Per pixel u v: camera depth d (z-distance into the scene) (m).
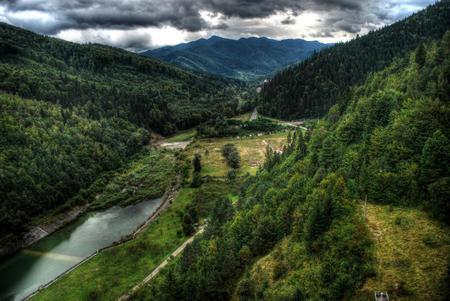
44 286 97.81
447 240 56.59
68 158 167.12
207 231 102.12
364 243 59.84
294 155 124.50
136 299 88.69
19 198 131.38
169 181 180.62
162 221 132.50
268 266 73.25
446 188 59.28
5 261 113.00
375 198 69.12
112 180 179.38
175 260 102.31
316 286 59.59
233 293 75.00
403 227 60.91
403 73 120.38
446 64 93.88
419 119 75.69
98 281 97.69
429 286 51.22
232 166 185.50
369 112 94.12
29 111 182.25
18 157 146.50
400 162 71.50
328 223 67.12
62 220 139.25
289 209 81.62
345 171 79.50
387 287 52.81
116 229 134.00
